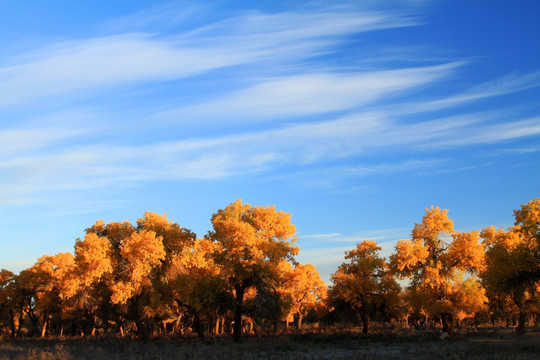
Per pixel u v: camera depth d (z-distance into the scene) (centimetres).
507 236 4084
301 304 6469
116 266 3600
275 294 3700
